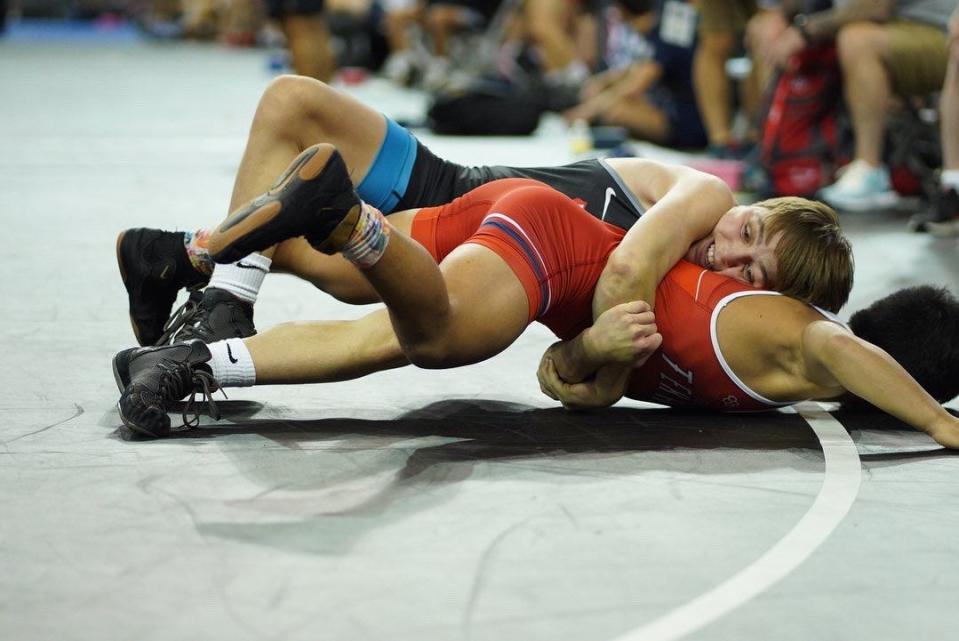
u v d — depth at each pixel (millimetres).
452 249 6676
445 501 5129
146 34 48312
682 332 6262
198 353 6012
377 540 4695
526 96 21047
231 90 28219
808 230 6230
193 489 5172
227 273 6457
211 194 14617
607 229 6512
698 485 5434
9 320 8273
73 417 6156
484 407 6645
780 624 4141
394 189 6906
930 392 6613
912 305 6609
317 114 6680
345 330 6230
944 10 13453
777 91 14039
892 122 14109
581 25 26156
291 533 4738
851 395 6676
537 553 4625
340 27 33938
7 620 4004
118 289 9352
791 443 6105
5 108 23438
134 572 4367
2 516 4840
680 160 17828
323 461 5586
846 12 13320
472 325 5637
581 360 6188
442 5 29469
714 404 6480
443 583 4340
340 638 3932
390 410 6520
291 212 4934
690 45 19094
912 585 4477
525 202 6133
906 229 12859
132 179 15648
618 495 5266
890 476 5660
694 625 4098
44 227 12039
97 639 3898
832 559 4680
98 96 26219
